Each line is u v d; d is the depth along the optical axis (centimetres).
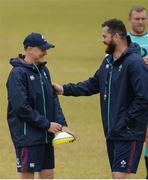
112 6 15250
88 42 10156
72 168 3244
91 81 2639
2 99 5325
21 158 2423
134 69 2366
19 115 2389
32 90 2419
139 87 2359
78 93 2642
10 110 2431
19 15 13800
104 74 2450
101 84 2466
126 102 2400
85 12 14512
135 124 2381
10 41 10025
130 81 2384
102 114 2459
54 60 8056
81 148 3681
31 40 2419
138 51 2466
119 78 2398
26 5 15438
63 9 14962
